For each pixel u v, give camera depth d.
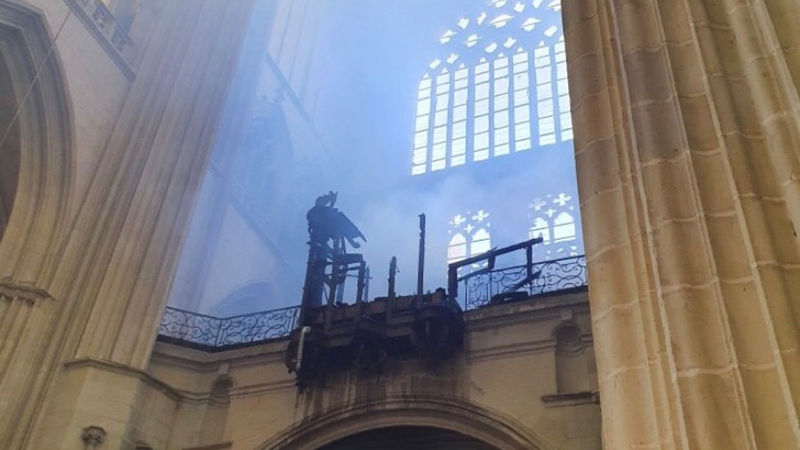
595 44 8.20
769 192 5.82
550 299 15.86
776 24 6.41
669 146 6.46
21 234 17.64
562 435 14.16
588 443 13.88
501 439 14.98
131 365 16.55
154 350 17.67
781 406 4.87
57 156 18.59
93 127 19.69
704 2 7.08
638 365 5.81
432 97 36.81
